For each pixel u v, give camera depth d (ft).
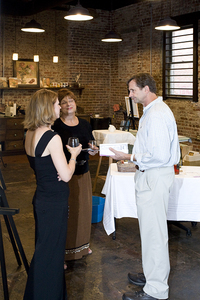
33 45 30.09
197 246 11.50
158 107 7.70
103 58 33.65
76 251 10.25
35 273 7.13
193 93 25.30
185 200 11.02
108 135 16.81
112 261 10.38
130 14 30.81
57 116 7.36
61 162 6.91
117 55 32.99
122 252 11.02
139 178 8.10
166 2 27.02
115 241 11.89
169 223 12.85
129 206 11.30
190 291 8.77
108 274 9.61
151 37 28.76
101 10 32.63
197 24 24.35
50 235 7.14
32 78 30.04
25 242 11.82
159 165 7.63
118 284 9.09
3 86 28.68
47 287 7.20
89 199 10.33
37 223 7.20
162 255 7.94
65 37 31.45
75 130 9.81
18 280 9.37
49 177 7.06
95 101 33.99
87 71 33.04
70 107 9.67
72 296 8.51
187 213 11.10
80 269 9.87
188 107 26.16
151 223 7.89
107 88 34.45
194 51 24.76
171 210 11.07
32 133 7.13
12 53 29.25
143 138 7.82
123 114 32.76
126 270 9.84
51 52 31.04
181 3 25.77
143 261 8.16
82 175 10.00
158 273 7.98
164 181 7.80
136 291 8.36
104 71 33.99
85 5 31.09
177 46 26.73
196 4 24.54
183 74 26.45
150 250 7.98
